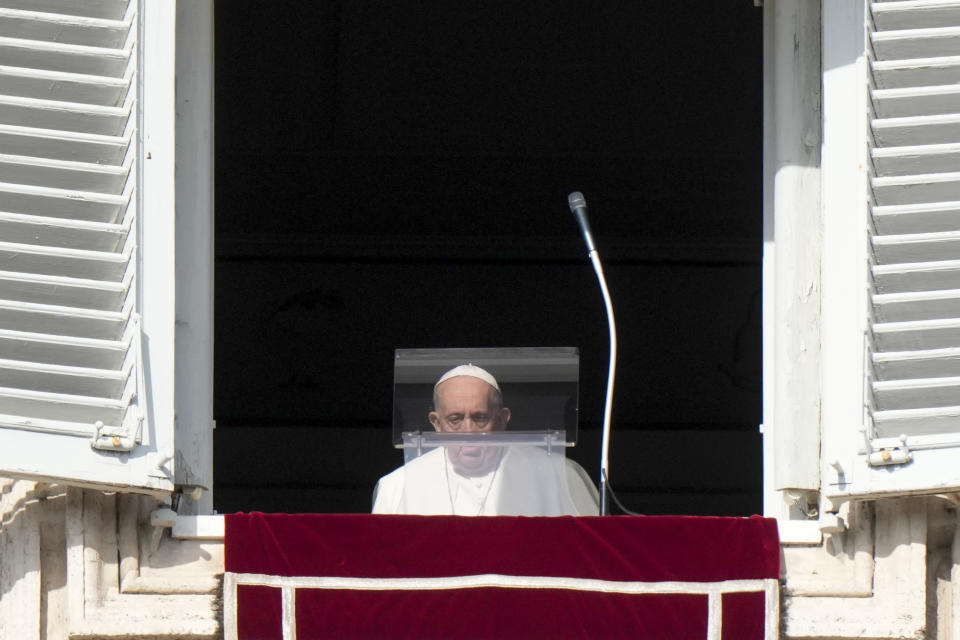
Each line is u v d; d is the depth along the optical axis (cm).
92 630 1358
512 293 3409
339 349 3362
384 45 2681
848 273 1412
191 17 1522
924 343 1403
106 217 1417
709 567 1376
